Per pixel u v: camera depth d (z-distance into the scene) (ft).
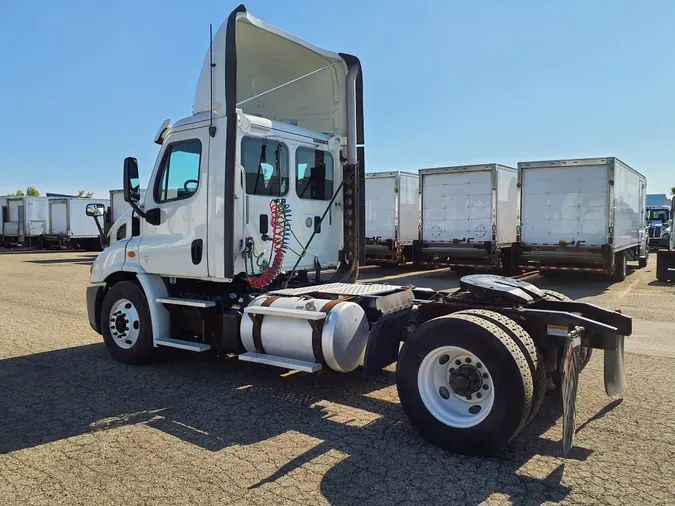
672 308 34.71
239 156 17.95
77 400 16.92
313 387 18.21
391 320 16.01
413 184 63.16
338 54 21.93
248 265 18.30
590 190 46.68
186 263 18.83
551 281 51.29
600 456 12.75
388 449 13.19
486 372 12.60
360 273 58.49
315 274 21.66
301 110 23.03
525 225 49.47
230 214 17.31
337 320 15.57
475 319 12.92
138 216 20.81
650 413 15.56
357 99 22.35
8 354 22.89
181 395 17.37
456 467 12.21
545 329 13.53
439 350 13.14
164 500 10.78
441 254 53.42
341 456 12.81
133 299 20.54
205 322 19.07
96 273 21.98
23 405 16.49
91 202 113.19
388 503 10.65
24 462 12.55
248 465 12.33
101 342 25.25
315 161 21.15
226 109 17.43
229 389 17.99
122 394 17.48
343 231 22.41
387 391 17.79
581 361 15.05
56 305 37.01
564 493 11.00
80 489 11.25
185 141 19.02
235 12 17.37
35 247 121.60
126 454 12.96
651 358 21.77
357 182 22.18
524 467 12.19
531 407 12.34
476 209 51.60
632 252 59.31
